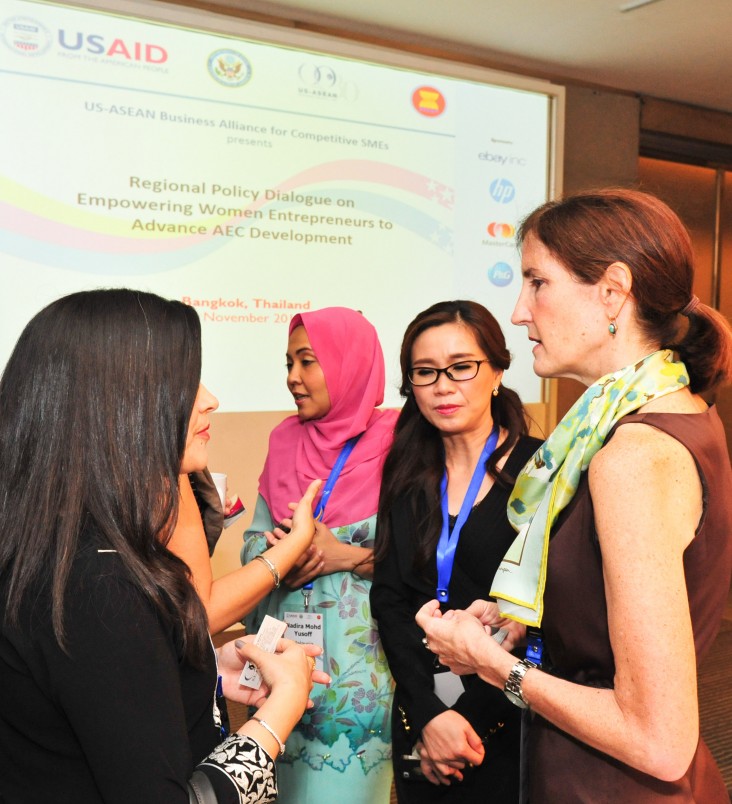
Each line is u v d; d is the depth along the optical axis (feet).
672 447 2.81
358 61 12.84
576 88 15.90
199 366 2.96
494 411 5.29
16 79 10.51
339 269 12.92
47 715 2.53
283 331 12.53
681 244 3.08
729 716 9.47
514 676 3.14
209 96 11.76
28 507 2.66
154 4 11.13
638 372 3.03
